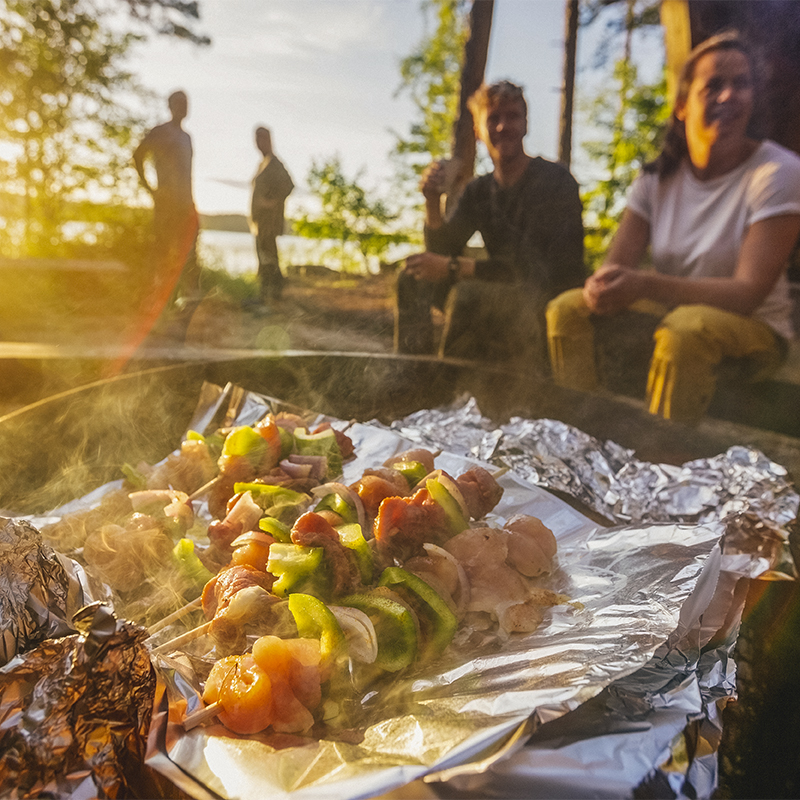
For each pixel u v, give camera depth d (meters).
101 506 1.86
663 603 1.40
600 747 1.02
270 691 1.13
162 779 1.03
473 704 1.10
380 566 1.52
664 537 1.69
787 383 4.12
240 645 1.33
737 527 1.87
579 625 1.43
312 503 1.83
